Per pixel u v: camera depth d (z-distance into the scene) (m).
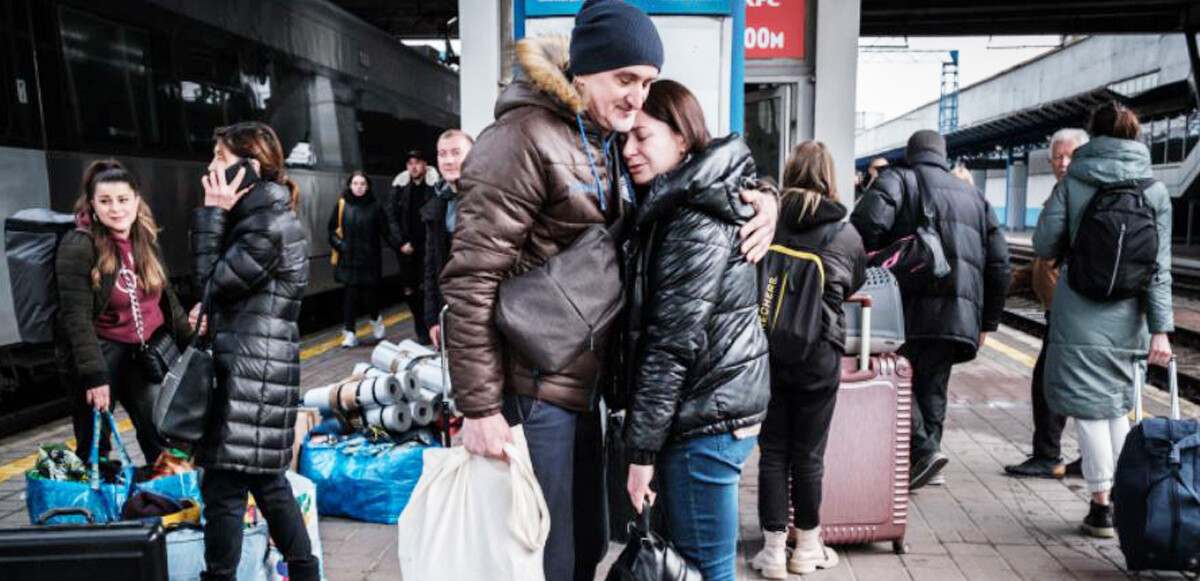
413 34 28.94
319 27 11.74
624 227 2.48
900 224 4.83
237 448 3.07
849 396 4.05
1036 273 5.37
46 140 6.75
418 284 10.16
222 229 3.13
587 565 2.70
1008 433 6.41
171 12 8.41
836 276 3.58
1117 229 4.14
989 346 10.16
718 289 2.40
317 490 4.69
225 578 3.17
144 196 7.94
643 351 2.43
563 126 2.23
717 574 2.61
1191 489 3.62
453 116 17.91
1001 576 3.98
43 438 6.44
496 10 5.84
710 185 2.36
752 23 6.61
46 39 6.77
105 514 3.63
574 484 2.60
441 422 4.99
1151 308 4.21
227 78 9.43
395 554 4.22
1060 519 4.70
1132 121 4.20
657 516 3.13
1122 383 4.33
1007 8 25.23
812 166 3.70
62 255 4.05
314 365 9.08
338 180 12.25
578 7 5.41
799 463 3.83
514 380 2.31
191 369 3.03
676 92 2.55
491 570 2.27
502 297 2.23
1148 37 35.56
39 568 2.56
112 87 7.54
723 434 2.52
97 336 4.20
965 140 47.81
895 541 4.20
